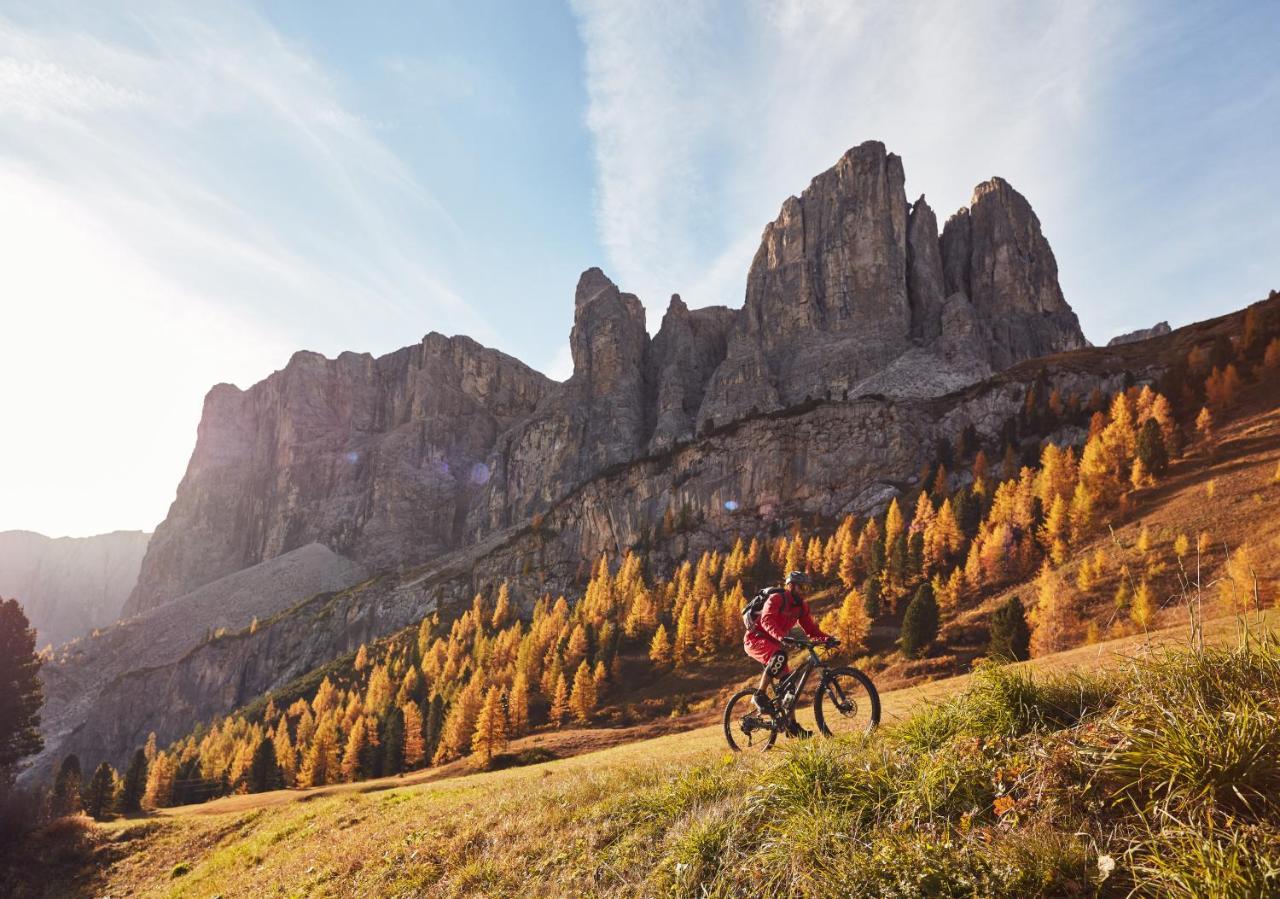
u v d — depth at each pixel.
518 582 188.50
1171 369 128.75
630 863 5.75
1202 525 73.25
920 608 77.31
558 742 80.81
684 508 175.50
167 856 32.22
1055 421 140.75
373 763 91.56
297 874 11.57
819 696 7.59
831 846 4.32
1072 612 66.69
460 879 7.26
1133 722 3.89
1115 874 3.20
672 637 117.56
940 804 4.31
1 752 71.94
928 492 143.12
